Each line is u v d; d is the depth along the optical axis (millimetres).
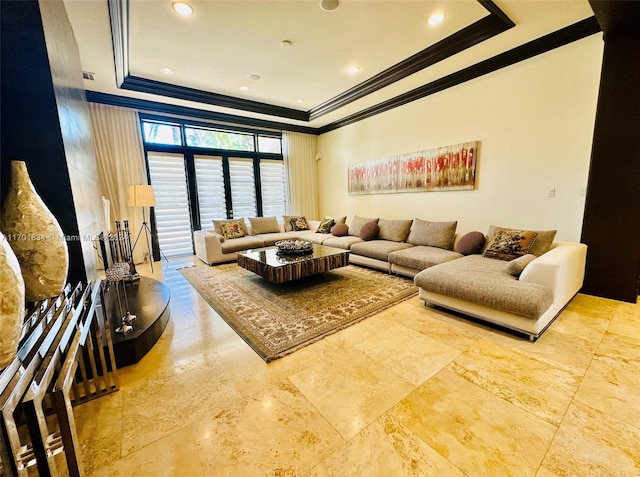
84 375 1567
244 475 1148
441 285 2500
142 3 2389
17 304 842
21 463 725
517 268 2381
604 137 2689
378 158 5199
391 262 3701
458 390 1606
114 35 2762
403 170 4762
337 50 3277
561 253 2387
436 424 1376
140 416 1467
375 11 2594
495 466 1156
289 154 6301
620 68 2555
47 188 1741
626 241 2664
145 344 2043
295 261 3195
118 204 4633
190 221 5430
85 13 2406
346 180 5984
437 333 2250
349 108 5137
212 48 3156
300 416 1445
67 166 1781
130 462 1212
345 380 1716
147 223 4863
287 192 6406
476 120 3775
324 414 1455
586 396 1526
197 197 5441
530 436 1293
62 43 2006
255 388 1664
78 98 2602
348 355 1976
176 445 1293
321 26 2801
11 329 818
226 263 4754
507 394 1562
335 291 3207
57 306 1287
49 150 1719
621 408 1438
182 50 3189
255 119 5676
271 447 1273
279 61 3512
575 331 2201
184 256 5352
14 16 1540
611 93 2617
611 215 2717
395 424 1382
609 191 2709
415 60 3510
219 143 5605
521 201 3473
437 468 1155
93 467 1190
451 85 3953
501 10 2549
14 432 712
